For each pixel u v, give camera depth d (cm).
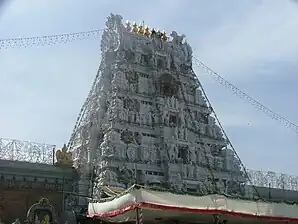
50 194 5559
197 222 3666
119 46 7369
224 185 7306
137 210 3020
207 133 7688
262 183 7906
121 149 6519
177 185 6588
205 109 7888
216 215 3253
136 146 6731
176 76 7744
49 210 4719
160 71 7562
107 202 3478
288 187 8225
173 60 7862
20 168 5800
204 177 7081
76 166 6512
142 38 7719
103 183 5894
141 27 7869
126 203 3127
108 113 6794
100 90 7244
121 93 7012
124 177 6325
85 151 6788
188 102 7744
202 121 7825
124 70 7250
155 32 7869
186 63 8075
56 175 6019
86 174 6241
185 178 6806
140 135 6869
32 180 5816
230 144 7794
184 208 3091
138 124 6919
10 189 5350
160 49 7731
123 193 3206
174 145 6950
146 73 7500
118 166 6353
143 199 3003
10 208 5275
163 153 6869
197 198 3167
